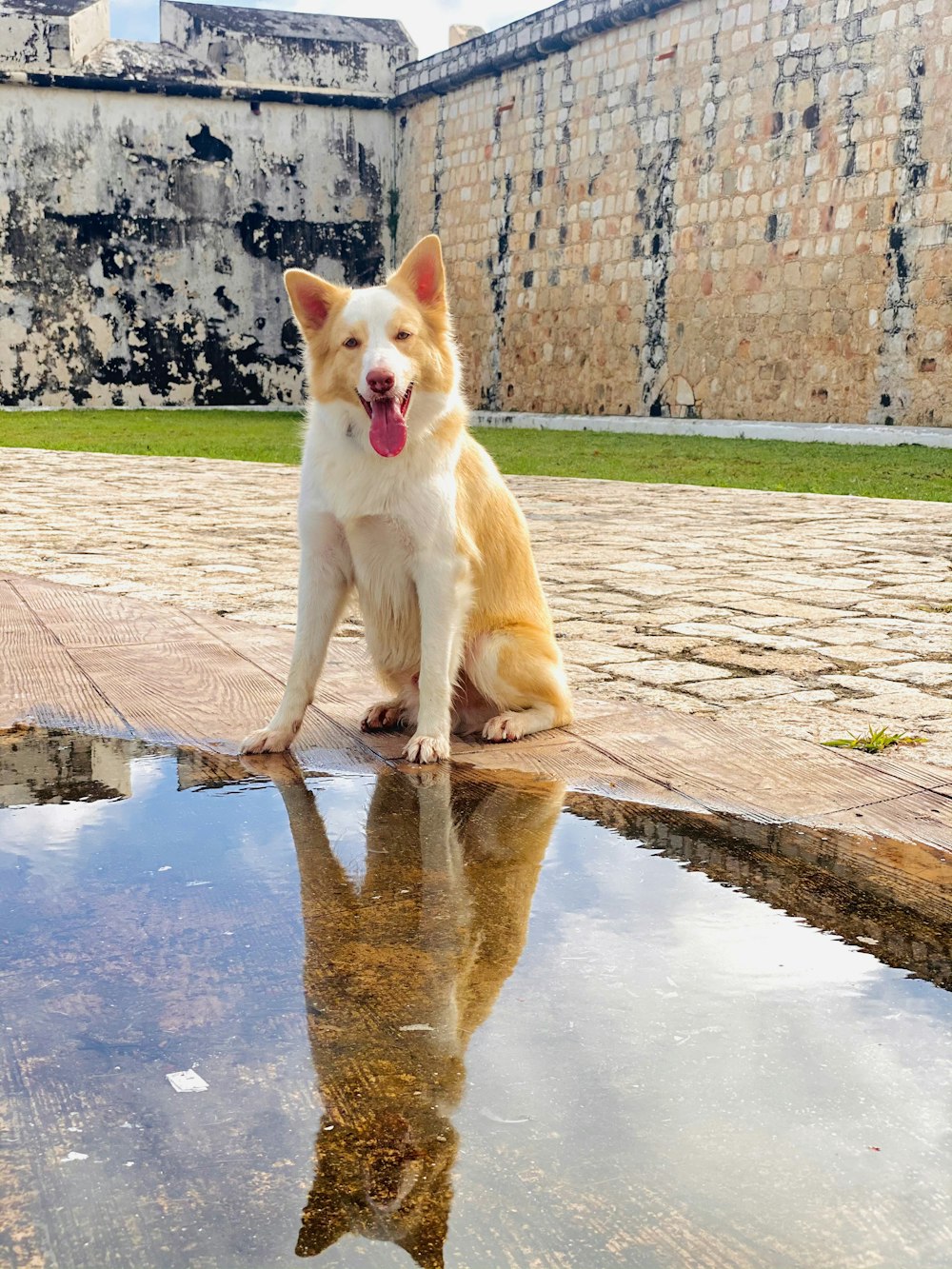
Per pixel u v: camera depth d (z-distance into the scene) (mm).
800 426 10352
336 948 1124
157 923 1184
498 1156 777
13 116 15258
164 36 16109
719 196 11633
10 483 6402
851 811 1548
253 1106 840
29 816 1531
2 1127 813
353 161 16656
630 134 12602
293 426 12539
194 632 2588
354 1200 731
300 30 16281
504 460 8312
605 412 13406
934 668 2369
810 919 1202
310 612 1862
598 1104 842
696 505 5523
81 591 3023
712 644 2615
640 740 1873
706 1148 787
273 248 16516
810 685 2242
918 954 1116
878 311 10172
